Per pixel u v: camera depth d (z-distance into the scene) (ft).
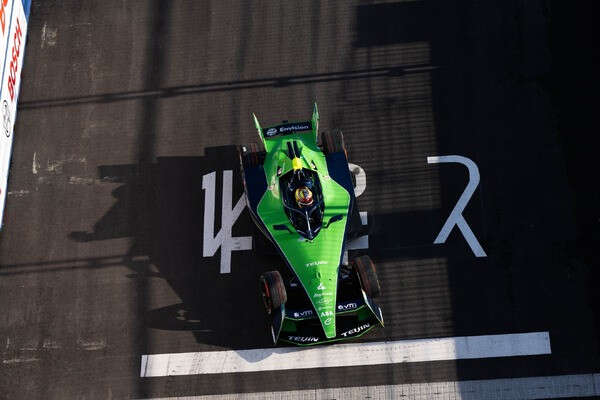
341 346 167.12
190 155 194.39
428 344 166.40
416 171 187.32
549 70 196.95
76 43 213.25
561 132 188.55
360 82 201.16
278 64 206.18
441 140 190.80
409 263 175.63
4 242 185.57
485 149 188.44
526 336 165.48
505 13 206.28
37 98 205.26
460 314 169.27
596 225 176.35
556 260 173.27
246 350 168.55
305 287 156.25
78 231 186.09
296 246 160.97
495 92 195.93
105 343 171.83
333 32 209.26
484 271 173.37
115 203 189.06
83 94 205.36
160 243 182.80
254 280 176.14
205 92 203.41
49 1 220.23
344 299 165.89
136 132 198.80
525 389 160.56
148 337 171.83
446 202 182.39
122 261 181.47
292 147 169.99
